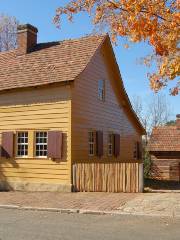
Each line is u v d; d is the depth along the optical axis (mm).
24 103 23266
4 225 12969
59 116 22188
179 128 44438
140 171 20625
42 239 10836
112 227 12812
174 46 14742
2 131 23844
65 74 22672
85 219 14422
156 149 42094
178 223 13594
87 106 24234
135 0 14562
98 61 26219
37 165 22594
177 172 40688
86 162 23750
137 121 33062
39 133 22938
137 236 11414
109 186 21141
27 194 21125
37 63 24891
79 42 25594
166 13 14742
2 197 20188
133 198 18656
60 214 15703
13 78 24281
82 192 21250
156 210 15945
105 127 27125
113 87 28891
